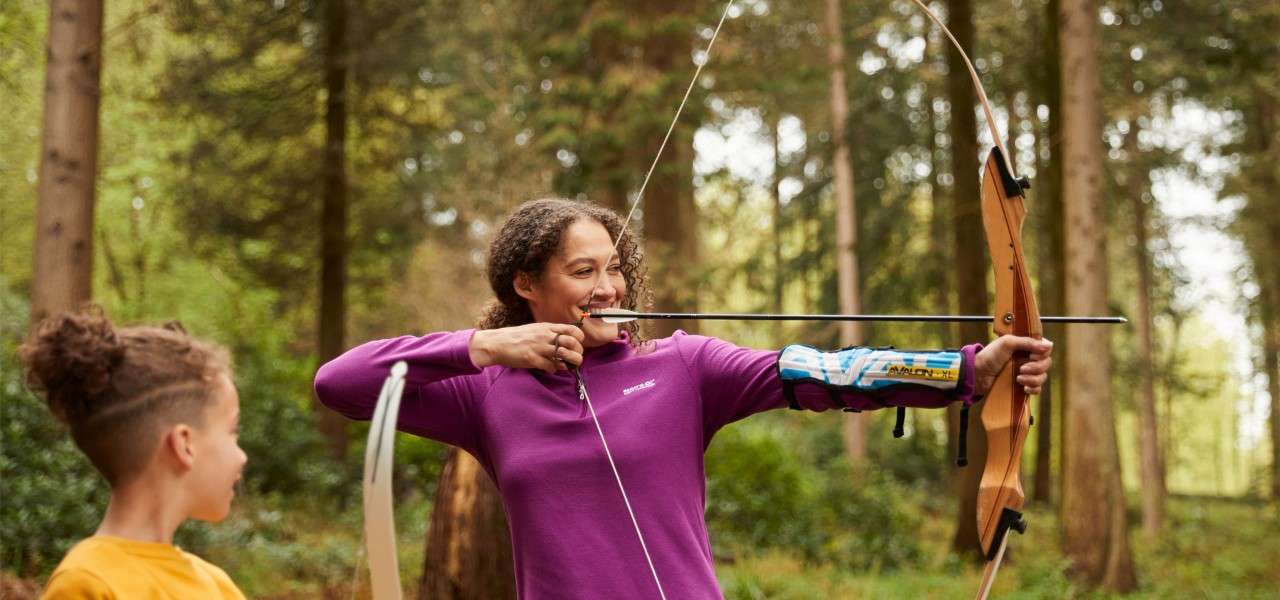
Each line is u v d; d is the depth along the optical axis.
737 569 9.30
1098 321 1.85
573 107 10.30
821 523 12.21
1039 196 14.25
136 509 1.45
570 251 2.02
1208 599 9.68
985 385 1.89
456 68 12.54
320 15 11.82
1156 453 15.54
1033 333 1.88
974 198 10.69
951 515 15.67
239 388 11.13
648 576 1.89
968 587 9.23
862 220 16.39
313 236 12.86
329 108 12.16
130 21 9.98
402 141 12.83
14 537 6.21
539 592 1.92
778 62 11.08
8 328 8.70
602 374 2.02
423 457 11.52
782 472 11.77
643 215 10.59
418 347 2.00
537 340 1.92
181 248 16.31
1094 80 9.39
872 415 19.17
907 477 18.59
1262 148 15.19
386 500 1.54
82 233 6.39
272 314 15.66
